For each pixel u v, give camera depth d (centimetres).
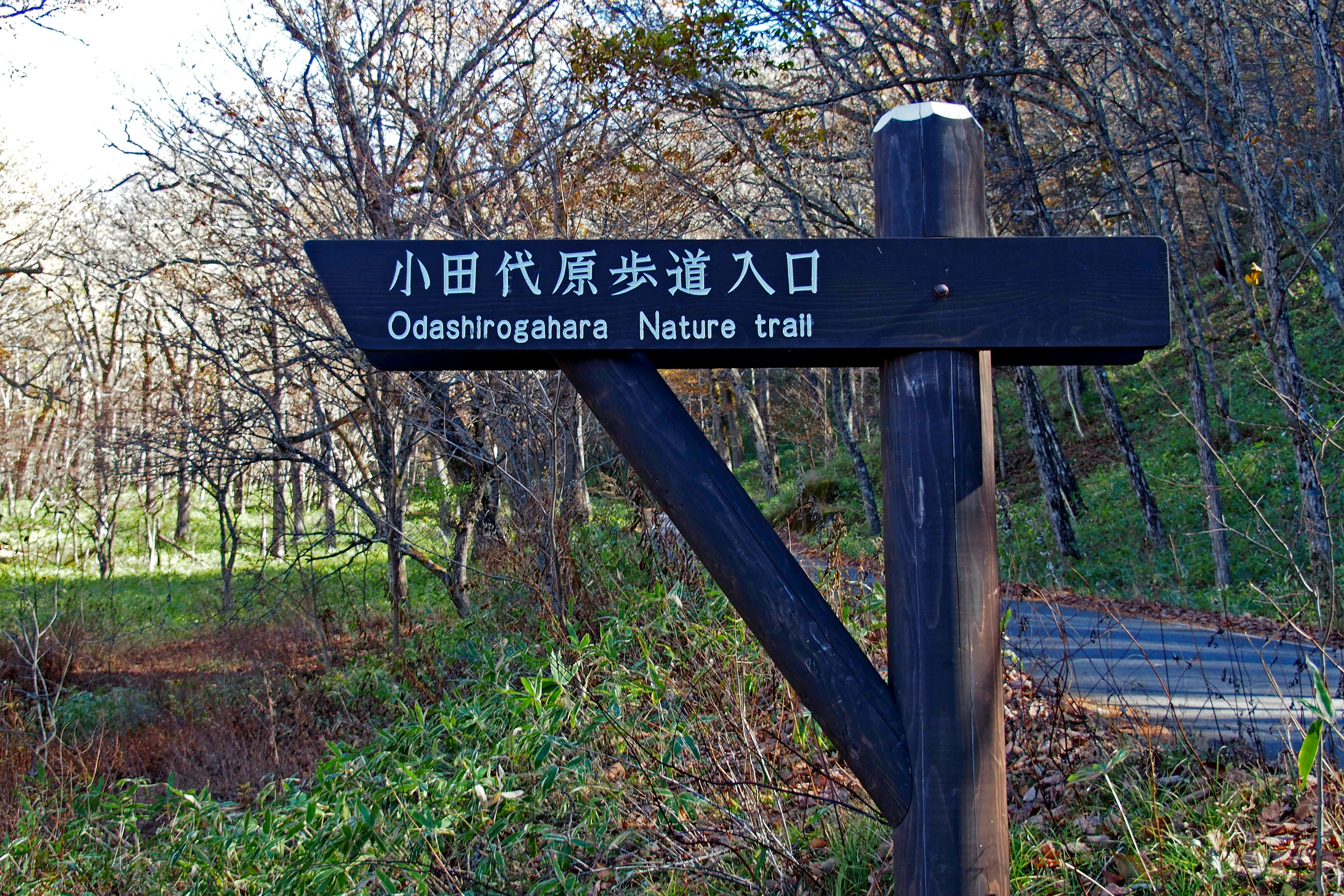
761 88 1060
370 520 939
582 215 806
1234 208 1299
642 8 998
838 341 193
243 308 844
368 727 663
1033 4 1023
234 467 872
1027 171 1089
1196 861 275
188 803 531
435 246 197
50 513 1648
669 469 196
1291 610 484
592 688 402
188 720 754
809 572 547
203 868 412
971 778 189
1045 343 192
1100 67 1241
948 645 190
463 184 827
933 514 192
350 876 331
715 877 298
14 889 462
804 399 2927
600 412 201
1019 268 193
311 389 878
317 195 843
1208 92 826
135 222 1077
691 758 342
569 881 305
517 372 709
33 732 718
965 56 1036
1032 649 500
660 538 634
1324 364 1445
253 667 823
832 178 1250
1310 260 858
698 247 195
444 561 951
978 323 193
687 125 1009
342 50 834
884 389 203
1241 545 1100
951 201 199
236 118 827
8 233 1559
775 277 195
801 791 331
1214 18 838
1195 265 1286
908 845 192
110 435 1052
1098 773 302
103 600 1290
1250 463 1294
